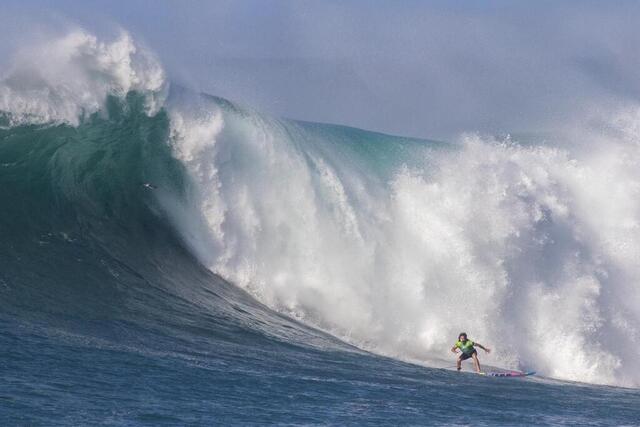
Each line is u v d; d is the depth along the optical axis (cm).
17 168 7462
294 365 6025
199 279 7538
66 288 6556
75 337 5616
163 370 5216
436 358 7612
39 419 4022
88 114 7919
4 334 5384
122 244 7369
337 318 7931
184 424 4225
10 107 7669
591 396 6512
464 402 5528
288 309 7850
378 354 7181
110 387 4691
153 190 7838
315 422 4541
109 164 7775
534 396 6141
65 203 7425
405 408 5122
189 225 7869
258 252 8019
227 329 6706
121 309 6506
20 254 6806
